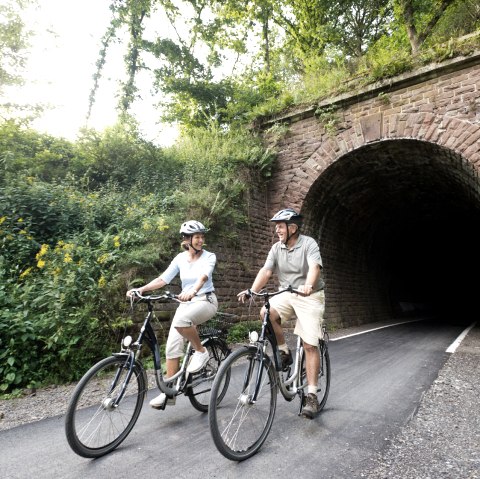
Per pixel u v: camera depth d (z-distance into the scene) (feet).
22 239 20.59
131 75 56.49
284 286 11.46
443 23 44.09
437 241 80.64
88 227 23.72
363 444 9.27
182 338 11.19
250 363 9.37
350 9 56.70
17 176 26.12
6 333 16.07
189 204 27.53
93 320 17.54
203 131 40.83
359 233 51.42
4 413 12.36
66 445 9.61
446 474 7.70
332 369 17.93
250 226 34.27
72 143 33.06
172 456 8.82
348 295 46.73
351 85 34.32
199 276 10.84
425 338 29.30
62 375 16.42
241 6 58.44
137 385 10.07
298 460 8.48
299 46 61.82
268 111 39.42
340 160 35.17
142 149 33.99
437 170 36.52
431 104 30.55
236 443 8.61
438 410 11.63
